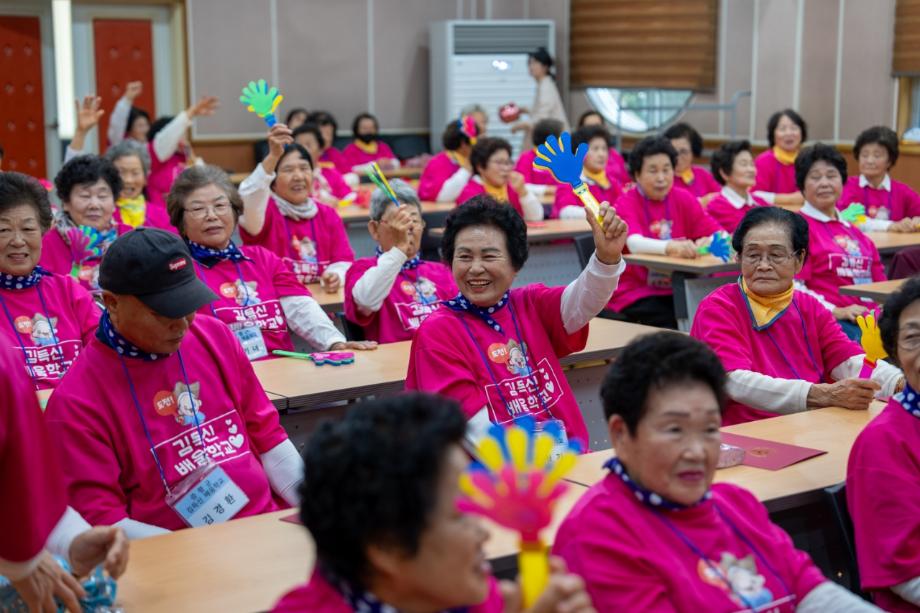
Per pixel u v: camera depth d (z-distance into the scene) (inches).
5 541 72.0
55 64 431.5
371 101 493.7
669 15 436.1
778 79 401.7
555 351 119.7
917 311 90.8
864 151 263.6
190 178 152.9
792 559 74.5
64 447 95.1
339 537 50.7
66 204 176.1
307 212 203.6
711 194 297.9
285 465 107.2
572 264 279.3
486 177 291.4
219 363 104.0
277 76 473.7
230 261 155.3
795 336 130.7
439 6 501.4
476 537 51.6
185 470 99.7
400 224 161.5
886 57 373.4
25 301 139.7
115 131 371.2
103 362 98.2
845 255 205.2
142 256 94.0
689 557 71.2
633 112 466.6
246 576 79.5
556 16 491.8
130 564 82.2
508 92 487.2
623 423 72.4
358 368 144.8
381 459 49.8
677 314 215.0
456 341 113.6
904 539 85.6
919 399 89.7
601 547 70.7
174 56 454.3
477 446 53.7
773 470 98.7
